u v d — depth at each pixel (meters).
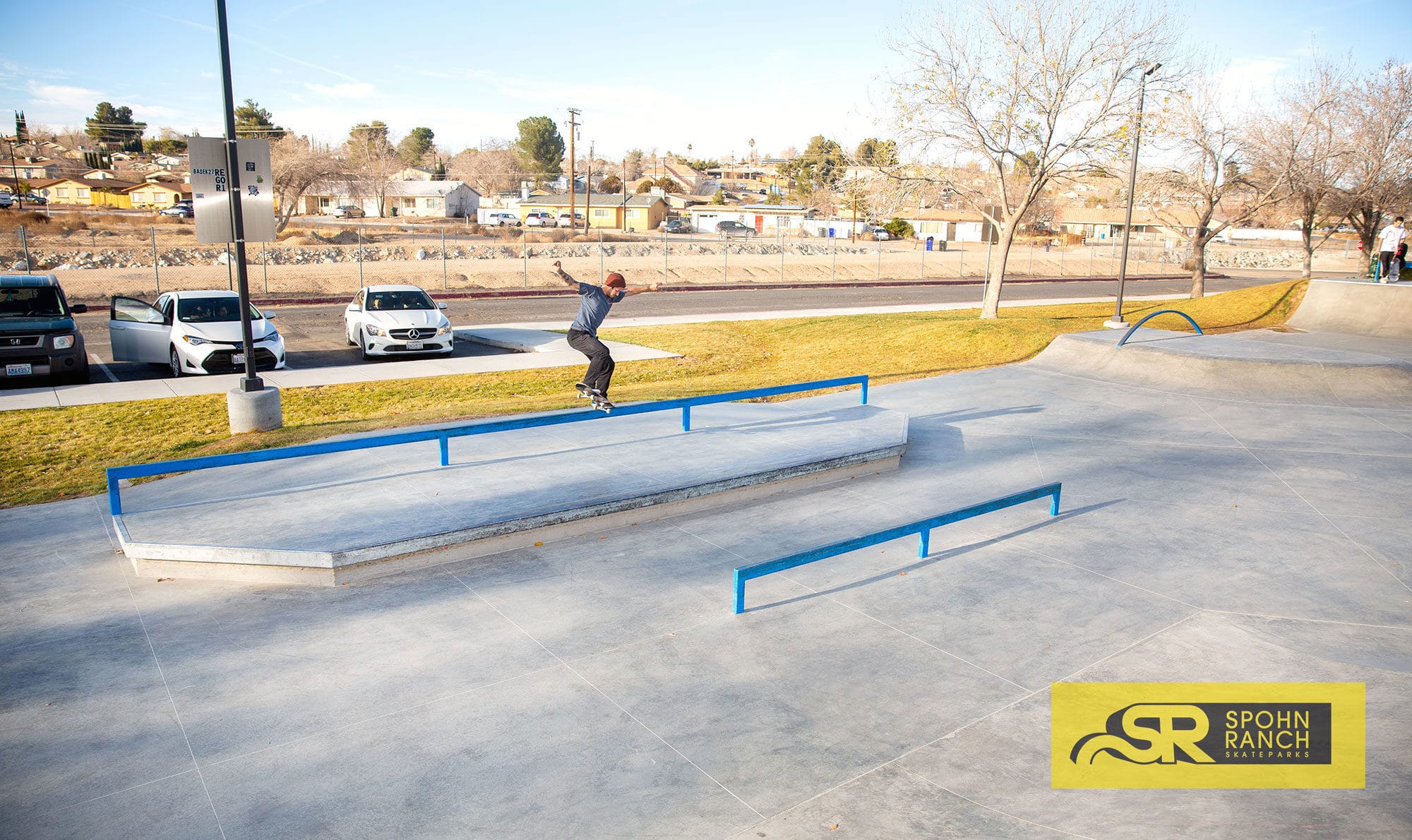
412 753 4.30
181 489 8.03
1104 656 5.44
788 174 140.00
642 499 7.65
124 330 15.73
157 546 6.32
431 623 5.74
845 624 5.86
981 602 6.24
